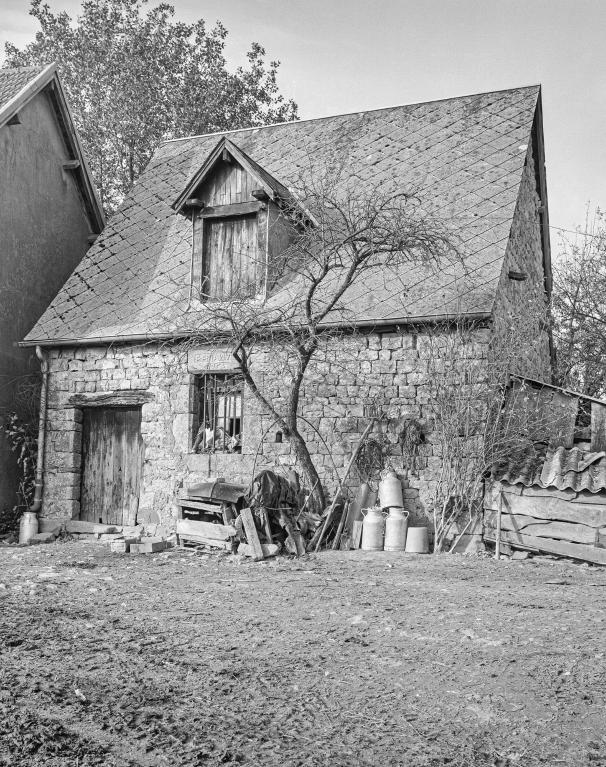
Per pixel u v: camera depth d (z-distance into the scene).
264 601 8.30
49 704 5.19
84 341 14.93
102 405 15.08
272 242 14.41
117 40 26.27
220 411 14.39
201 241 14.91
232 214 14.73
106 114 25.67
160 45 26.50
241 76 28.06
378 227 12.09
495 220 13.90
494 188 14.54
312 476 12.69
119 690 5.45
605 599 8.41
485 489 12.05
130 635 6.80
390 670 5.91
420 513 12.61
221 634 6.88
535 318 14.77
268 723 4.96
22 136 16.67
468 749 4.63
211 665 6.00
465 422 12.27
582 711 5.15
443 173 15.27
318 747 4.64
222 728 4.88
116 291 15.78
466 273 12.67
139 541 12.90
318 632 6.95
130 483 14.93
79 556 12.32
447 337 12.67
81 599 8.39
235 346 12.75
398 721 5.01
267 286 14.25
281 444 13.54
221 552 12.12
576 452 11.68
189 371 14.34
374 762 4.47
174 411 14.42
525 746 4.68
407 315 12.77
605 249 20.88
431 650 6.39
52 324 15.52
